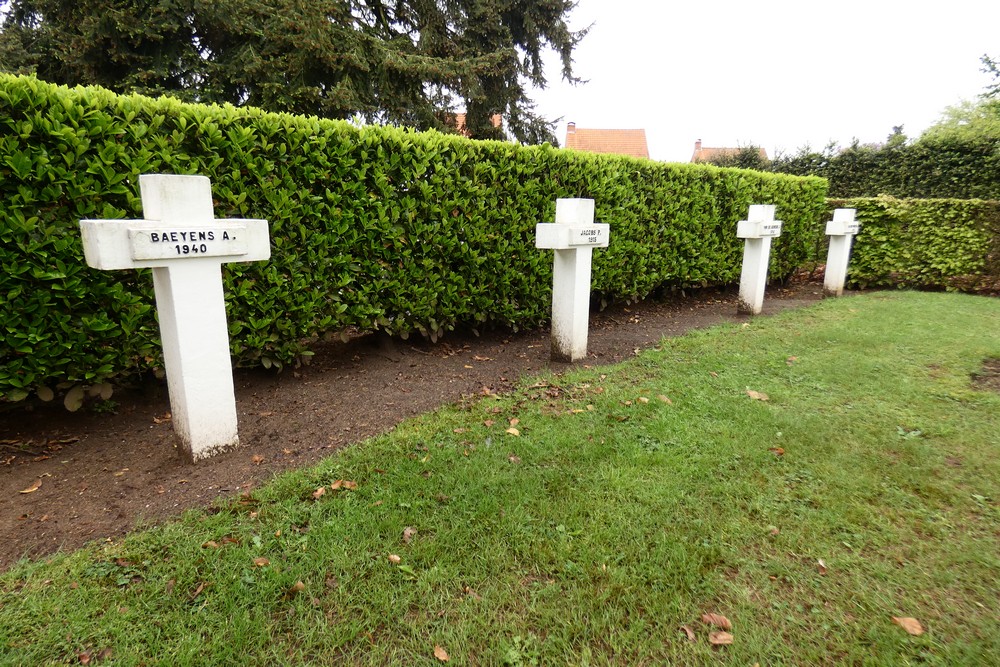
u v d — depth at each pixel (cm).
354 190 447
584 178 634
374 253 471
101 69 1214
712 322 725
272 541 236
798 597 210
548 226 473
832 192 1499
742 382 446
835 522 253
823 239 1141
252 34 1241
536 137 1883
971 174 1280
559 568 222
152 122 345
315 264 431
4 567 220
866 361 500
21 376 323
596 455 315
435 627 194
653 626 196
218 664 178
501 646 186
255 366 449
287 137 401
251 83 1253
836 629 195
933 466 305
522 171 566
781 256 1028
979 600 208
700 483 286
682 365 493
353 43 1295
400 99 1445
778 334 617
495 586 213
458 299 544
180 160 357
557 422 363
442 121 1639
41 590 206
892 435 342
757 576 220
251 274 400
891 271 1039
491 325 624
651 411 381
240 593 207
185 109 359
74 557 224
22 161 296
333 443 337
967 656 182
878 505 269
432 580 215
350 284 468
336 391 429
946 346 552
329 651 184
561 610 202
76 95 316
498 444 330
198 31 1270
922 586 215
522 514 256
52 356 328
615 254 696
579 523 250
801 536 243
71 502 267
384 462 306
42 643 183
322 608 202
